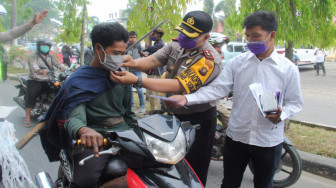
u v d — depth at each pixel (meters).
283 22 4.50
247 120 2.49
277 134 2.47
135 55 6.40
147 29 6.36
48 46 5.82
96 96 2.19
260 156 2.51
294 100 2.41
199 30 2.55
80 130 1.94
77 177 2.09
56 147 2.42
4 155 2.44
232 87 2.65
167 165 1.97
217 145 4.07
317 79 13.39
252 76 2.45
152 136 1.91
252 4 4.67
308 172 4.22
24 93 6.24
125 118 2.54
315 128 5.70
